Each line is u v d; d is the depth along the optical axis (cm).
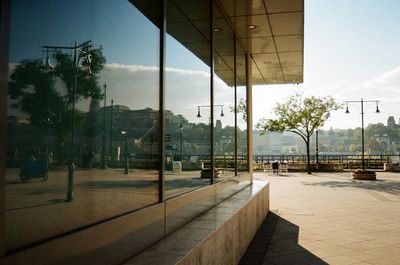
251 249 686
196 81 579
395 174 3148
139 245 340
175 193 465
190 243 371
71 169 253
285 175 3003
